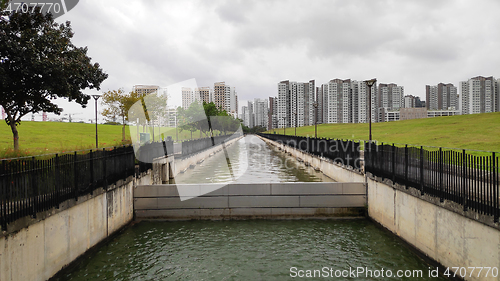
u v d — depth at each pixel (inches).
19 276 235.6
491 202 234.7
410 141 1314.0
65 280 301.3
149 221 511.5
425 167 333.4
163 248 387.9
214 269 329.1
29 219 248.5
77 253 330.6
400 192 394.6
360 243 399.2
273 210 520.1
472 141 1064.8
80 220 337.7
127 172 494.6
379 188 467.5
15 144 548.1
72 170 320.8
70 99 559.8
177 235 439.2
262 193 519.5
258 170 970.7
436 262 313.6
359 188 524.4
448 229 290.8
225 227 474.9
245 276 313.3
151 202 520.1
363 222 496.7
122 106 1198.3
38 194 260.8
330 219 515.8
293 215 520.7
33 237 254.1
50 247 279.1
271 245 396.8
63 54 536.1
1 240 216.4
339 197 523.8
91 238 365.7
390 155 429.1
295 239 418.6
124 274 317.1
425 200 331.0
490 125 1488.7
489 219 236.2
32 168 253.1
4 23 431.5
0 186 219.1
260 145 2522.1
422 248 341.7
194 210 518.0
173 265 339.0
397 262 338.3
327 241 409.4
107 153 412.5
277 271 323.9
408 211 373.1
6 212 226.4
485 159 245.3
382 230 452.1
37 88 494.6
